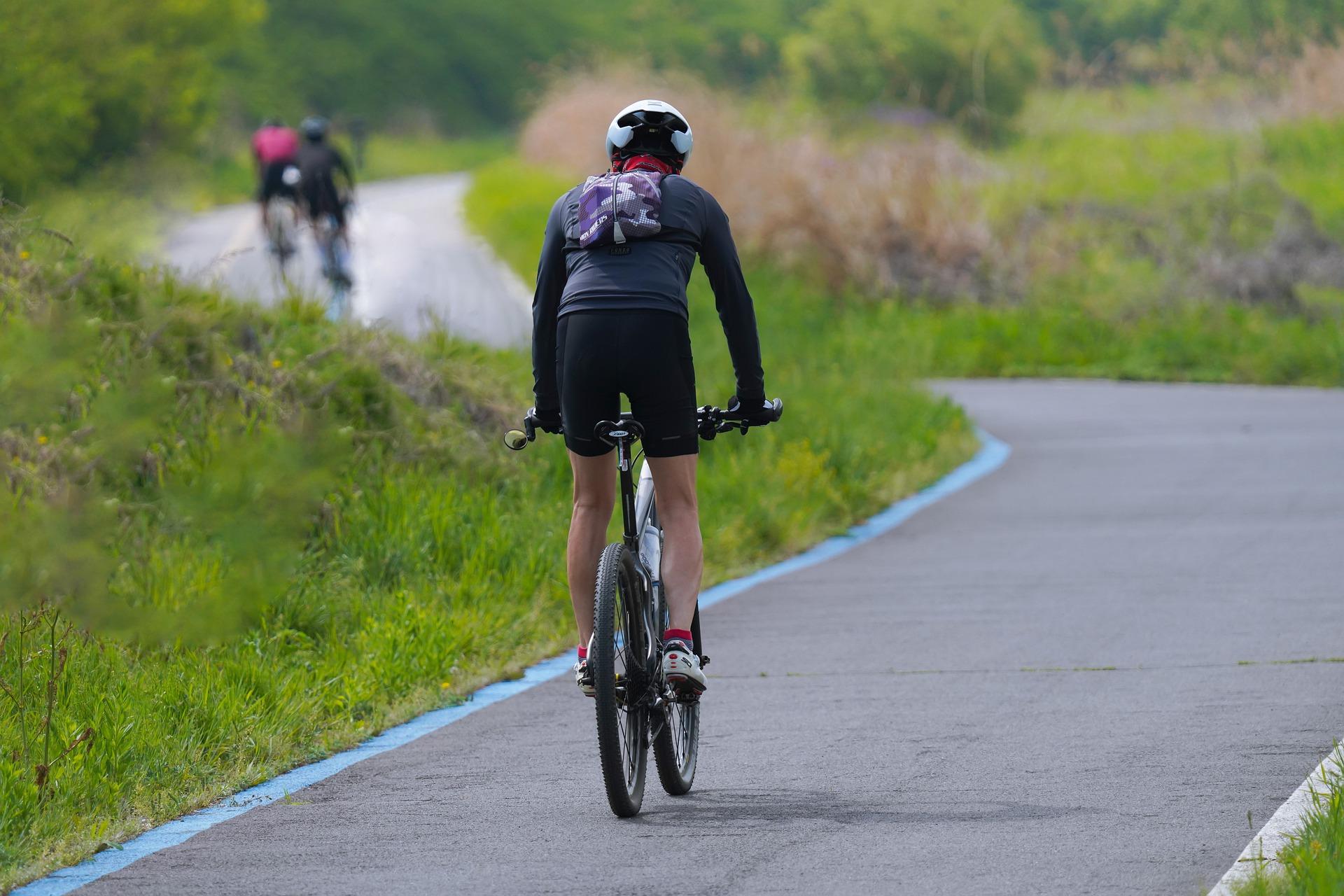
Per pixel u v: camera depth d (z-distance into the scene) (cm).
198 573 3216
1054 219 12044
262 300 4866
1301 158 13662
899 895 1733
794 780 2248
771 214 11344
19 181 11525
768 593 3916
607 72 15938
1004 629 3325
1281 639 3089
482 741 2556
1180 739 2377
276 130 10169
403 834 2039
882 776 2250
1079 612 3469
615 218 2062
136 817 2142
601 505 2172
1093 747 2355
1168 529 4581
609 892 1773
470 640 3170
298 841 2019
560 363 2081
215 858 1961
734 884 1788
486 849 1958
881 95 15438
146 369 3950
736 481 4856
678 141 2188
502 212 12462
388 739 2600
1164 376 9788
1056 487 5528
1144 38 16400
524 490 4275
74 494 3409
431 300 8300
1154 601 3562
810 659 3116
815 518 4809
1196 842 1877
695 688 2116
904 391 7050
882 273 11150
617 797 2023
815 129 12512
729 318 2134
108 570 3167
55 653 2544
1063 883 1750
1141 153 13925
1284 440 6531
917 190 11581
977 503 5288
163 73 13412
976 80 14762
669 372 2053
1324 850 1652
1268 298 11000
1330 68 14612
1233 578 3803
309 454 3853
